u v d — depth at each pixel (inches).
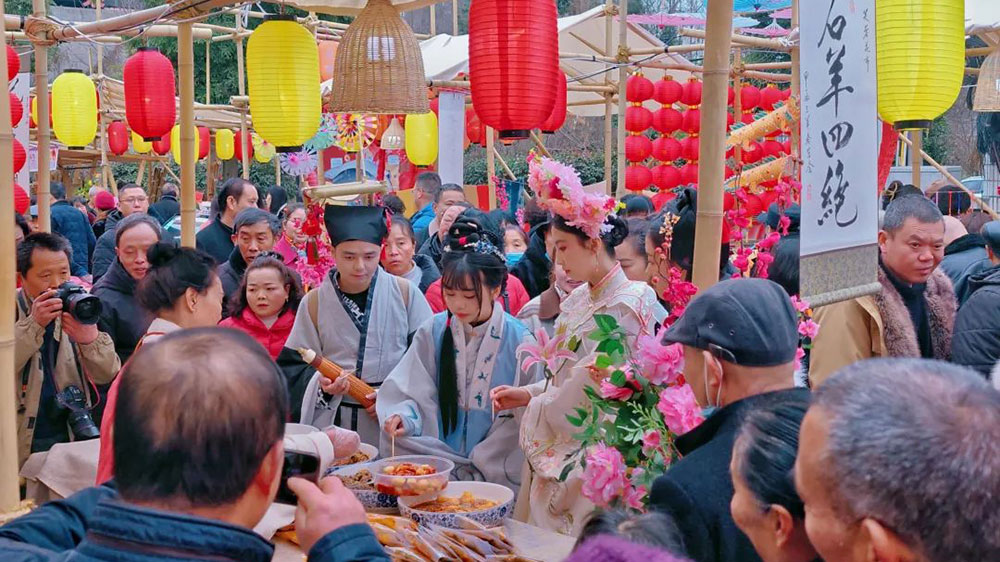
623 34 285.0
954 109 534.0
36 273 138.9
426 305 144.5
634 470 91.7
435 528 91.3
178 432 47.3
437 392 128.3
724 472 64.8
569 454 109.3
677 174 305.7
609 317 95.5
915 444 39.5
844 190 90.4
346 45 153.6
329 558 51.9
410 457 113.7
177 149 462.3
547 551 94.0
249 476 49.1
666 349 86.2
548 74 120.4
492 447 123.6
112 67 698.8
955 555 38.7
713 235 92.7
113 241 242.7
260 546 49.0
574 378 108.9
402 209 282.4
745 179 201.8
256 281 149.9
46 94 198.4
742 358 68.2
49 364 135.4
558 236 112.9
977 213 246.1
